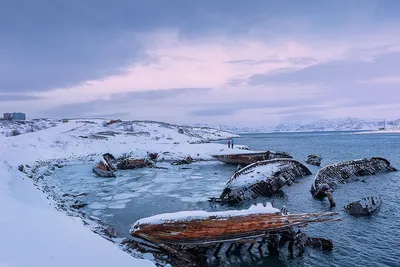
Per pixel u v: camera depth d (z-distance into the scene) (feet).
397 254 39.11
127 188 88.84
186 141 299.38
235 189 70.54
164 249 38.29
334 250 40.47
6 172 65.87
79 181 102.78
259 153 134.10
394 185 86.12
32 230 28.04
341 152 203.10
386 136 486.38
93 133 275.59
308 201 69.00
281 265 36.50
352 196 73.51
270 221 39.58
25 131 304.50
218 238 37.99
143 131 339.57
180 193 79.56
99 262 23.36
